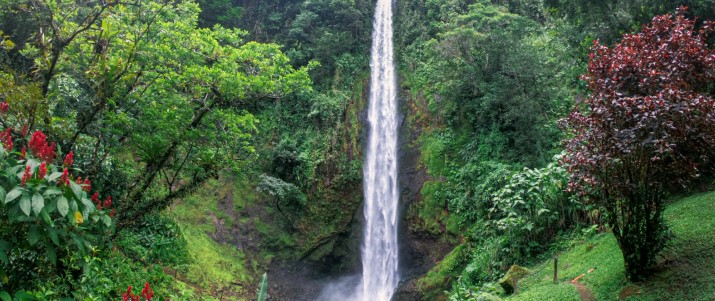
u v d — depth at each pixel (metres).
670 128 4.83
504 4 19.67
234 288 13.79
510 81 14.15
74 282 6.00
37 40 8.11
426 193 15.92
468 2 19.80
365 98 19.42
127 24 8.43
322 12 21.27
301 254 16.39
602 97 5.36
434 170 16.23
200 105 9.02
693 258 5.56
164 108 8.31
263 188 16.02
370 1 21.58
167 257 11.89
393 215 16.81
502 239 9.98
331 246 16.70
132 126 8.18
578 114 5.82
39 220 3.77
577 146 5.75
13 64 10.02
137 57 8.25
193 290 11.80
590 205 7.36
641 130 4.94
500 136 14.80
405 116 18.30
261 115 18.67
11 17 9.94
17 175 3.63
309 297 15.63
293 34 20.55
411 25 20.75
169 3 8.83
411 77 19.11
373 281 16.67
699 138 5.12
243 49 9.27
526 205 9.39
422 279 13.75
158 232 12.21
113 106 8.23
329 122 18.34
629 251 5.64
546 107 14.24
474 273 10.24
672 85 5.14
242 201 16.50
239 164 9.98
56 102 8.37
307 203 17.09
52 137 7.34
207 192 16.09
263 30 22.02
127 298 3.86
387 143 18.41
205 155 8.86
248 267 15.23
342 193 17.45
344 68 19.86
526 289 7.62
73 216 3.86
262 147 17.89
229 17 21.06
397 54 20.20
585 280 6.67
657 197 5.44
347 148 18.08
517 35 15.55
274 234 16.39
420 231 15.59
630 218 5.53
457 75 16.02
